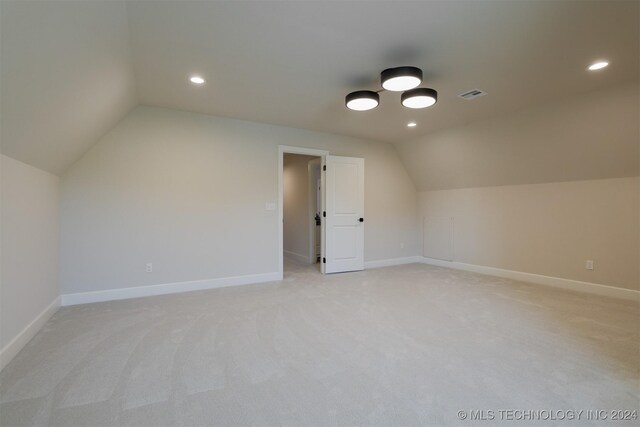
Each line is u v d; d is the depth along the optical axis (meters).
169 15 2.06
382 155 5.79
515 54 2.56
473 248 5.32
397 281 4.59
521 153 4.29
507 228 4.83
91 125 3.04
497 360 2.20
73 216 3.45
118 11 1.96
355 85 3.20
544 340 2.52
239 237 4.37
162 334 2.64
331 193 5.10
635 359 2.20
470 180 5.23
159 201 3.87
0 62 1.47
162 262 3.89
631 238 3.62
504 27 2.19
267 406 1.71
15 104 1.81
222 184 4.25
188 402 1.74
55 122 2.39
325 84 3.18
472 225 5.32
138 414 1.64
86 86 2.37
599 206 3.87
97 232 3.56
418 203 6.29
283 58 2.64
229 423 1.58
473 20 2.12
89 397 1.78
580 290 4.03
